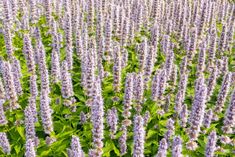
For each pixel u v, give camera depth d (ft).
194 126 29.94
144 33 53.36
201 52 40.52
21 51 46.24
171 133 31.14
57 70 36.94
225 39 46.16
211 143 27.58
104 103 36.81
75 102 37.35
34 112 32.42
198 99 29.32
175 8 55.47
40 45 40.63
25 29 48.98
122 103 36.96
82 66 36.94
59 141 31.86
